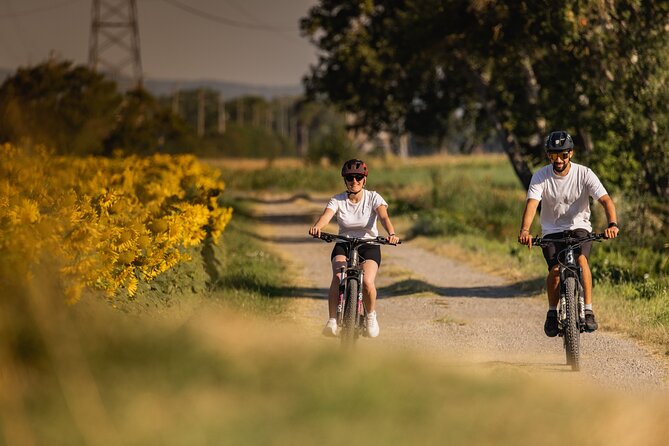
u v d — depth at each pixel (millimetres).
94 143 55344
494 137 140625
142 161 77438
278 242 81438
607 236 29484
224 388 15227
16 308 17031
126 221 31062
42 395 13891
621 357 31547
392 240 29656
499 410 15531
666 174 66438
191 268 35062
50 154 55531
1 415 12953
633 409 17375
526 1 71688
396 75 114812
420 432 14109
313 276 57156
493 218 95062
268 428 13531
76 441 12750
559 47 71750
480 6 75688
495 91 93625
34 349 15422
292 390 15195
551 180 30188
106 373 15195
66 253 23641
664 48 64875
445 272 57844
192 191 64438
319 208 131000
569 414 16188
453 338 35812
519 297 47281
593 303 41844
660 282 45688
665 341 33812
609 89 67000
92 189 46812
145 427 13164
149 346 16922
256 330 22469
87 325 19281
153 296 28875
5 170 40969
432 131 132375
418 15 83062
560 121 73062
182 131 161375
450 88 123500
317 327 37500
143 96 154625
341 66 113812
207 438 13016
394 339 35031
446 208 109438
